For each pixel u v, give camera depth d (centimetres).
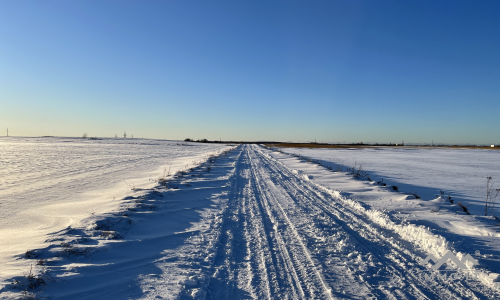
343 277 391
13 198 966
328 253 475
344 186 1122
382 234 564
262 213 741
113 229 555
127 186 1177
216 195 975
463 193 1126
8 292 308
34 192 1082
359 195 919
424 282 376
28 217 715
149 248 487
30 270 359
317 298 338
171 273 396
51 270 367
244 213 743
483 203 940
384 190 1002
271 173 1612
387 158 3406
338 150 5453
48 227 604
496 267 396
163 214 691
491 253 440
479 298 336
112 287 348
